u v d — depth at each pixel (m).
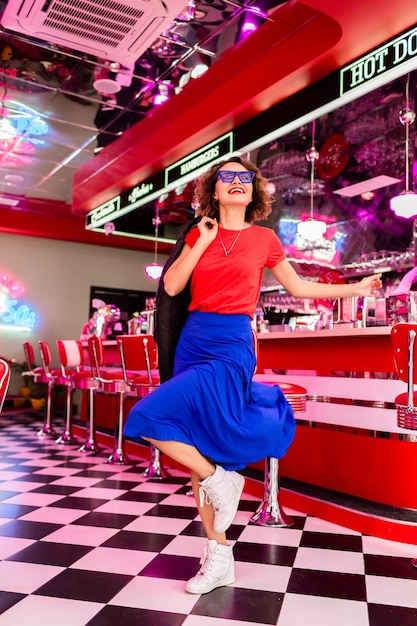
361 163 6.88
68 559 2.46
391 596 2.11
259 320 4.94
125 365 4.66
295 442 3.78
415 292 3.36
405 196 4.77
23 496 3.66
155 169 6.73
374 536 2.87
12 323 10.28
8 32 4.49
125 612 1.91
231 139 5.55
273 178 7.59
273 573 2.33
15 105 5.93
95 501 3.54
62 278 10.82
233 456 2.04
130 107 5.97
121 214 7.73
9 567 2.35
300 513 3.36
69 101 5.82
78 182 8.45
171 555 2.53
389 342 3.16
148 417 1.97
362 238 7.77
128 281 11.52
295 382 3.82
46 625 1.80
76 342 6.23
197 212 2.32
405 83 4.89
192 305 2.12
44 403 9.83
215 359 2.03
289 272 2.29
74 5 3.89
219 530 2.09
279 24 4.31
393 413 3.10
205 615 1.90
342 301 3.91
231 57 4.85
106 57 4.66
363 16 3.68
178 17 4.23
